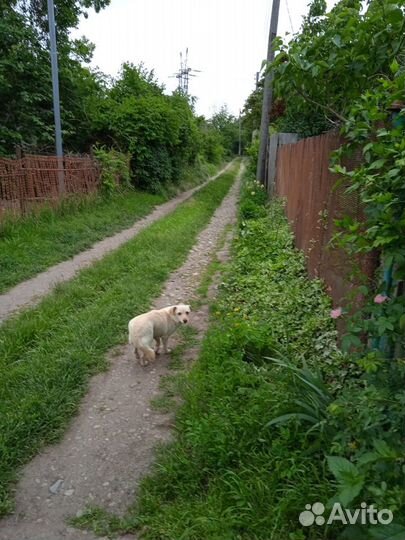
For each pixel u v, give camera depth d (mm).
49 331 4750
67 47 16562
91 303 5672
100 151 14312
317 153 5477
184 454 2854
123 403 3639
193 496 2541
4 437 3002
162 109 17859
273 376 3457
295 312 4625
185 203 16609
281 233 7738
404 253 1967
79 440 3182
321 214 4703
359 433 2172
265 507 2275
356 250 2293
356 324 2287
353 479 1694
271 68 4027
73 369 3982
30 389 3645
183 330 5031
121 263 7418
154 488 2650
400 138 2119
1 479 2727
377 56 3467
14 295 6117
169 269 7422
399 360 2119
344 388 2824
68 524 2457
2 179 8969
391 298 2285
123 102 17969
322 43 3777
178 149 21453
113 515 2504
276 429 2805
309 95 4289
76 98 16656
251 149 22453
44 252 8062
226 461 2664
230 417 2998
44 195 10562
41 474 2844
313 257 5336
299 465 2418
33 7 16469
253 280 5945
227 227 11734
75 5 17625
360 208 3139
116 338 4727
